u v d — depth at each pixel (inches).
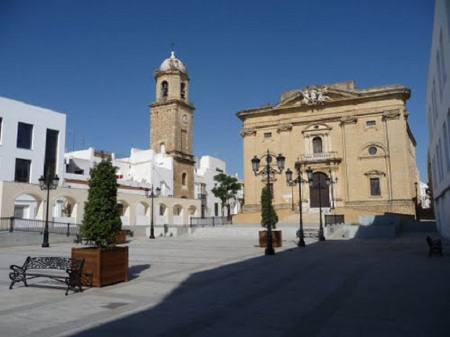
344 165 1850.4
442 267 484.7
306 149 1940.2
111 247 381.7
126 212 1515.7
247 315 260.8
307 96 1941.4
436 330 225.5
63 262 361.7
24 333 220.7
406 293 329.1
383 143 1790.1
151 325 237.8
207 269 481.7
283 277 418.6
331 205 1796.3
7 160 1378.0
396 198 1729.8
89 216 379.6
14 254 699.4
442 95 839.7
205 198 2696.9
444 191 1001.5
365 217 1347.2
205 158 2915.8
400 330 225.9
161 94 2423.7
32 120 1476.4
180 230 1316.4
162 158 2278.5
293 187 1911.9
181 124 2386.8
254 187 2010.3
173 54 2493.8
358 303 294.0
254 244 912.9
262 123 2050.9
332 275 431.8
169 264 532.1
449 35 631.8
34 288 356.5
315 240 1025.5
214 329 229.3
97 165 393.7
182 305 289.6
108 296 321.4
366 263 535.8
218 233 1285.7
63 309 277.6
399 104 1780.3
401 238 1074.7
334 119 1903.3
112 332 223.5
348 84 1943.9
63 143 1590.8
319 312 267.9
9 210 1059.9
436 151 1106.7
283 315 260.5
